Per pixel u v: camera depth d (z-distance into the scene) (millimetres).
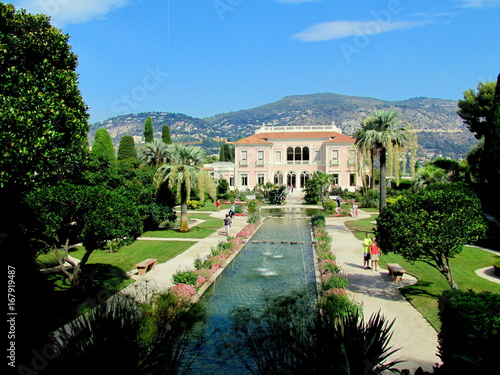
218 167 79000
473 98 45750
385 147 30078
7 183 13633
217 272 17844
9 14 18688
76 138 20094
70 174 21734
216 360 8961
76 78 20750
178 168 29484
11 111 14383
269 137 75812
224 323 11297
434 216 12883
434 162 45188
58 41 20422
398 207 13906
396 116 30531
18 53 18688
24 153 13898
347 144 70750
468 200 13297
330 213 42594
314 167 73812
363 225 33844
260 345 7379
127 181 29469
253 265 19875
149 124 61219
